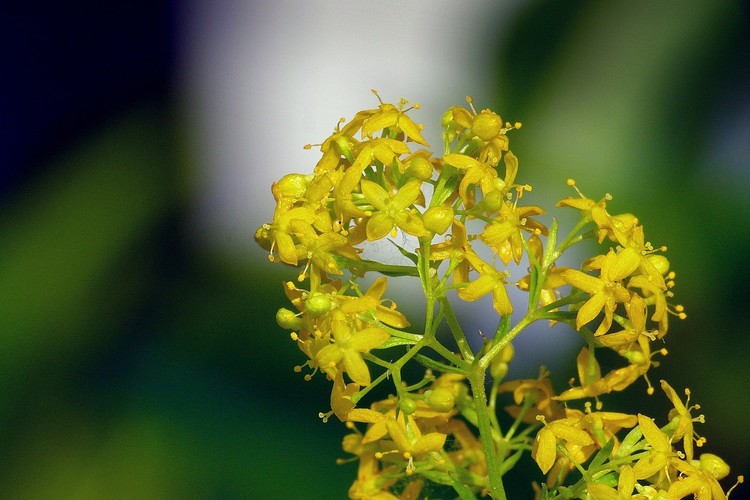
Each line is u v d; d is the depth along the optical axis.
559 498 0.18
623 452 0.18
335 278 0.19
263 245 0.18
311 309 0.18
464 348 0.18
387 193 0.18
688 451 0.18
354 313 0.18
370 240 0.18
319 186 0.18
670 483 0.18
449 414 0.18
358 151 0.18
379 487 0.19
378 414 0.18
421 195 0.18
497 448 0.19
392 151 0.18
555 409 0.19
